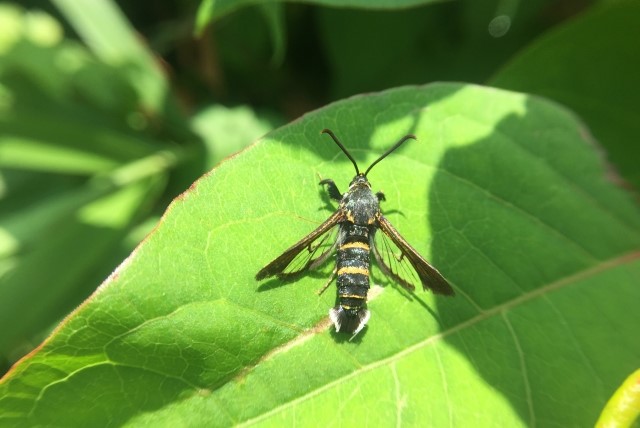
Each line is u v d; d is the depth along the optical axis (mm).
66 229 117
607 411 74
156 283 74
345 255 85
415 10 120
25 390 71
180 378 75
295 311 81
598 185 91
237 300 78
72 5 121
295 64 127
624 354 83
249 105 129
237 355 77
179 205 77
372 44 121
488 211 88
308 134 85
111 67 120
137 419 74
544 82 100
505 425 80
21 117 121
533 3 118
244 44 125
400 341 82
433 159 89
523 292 86
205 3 85
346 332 81
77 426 73
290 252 81
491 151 90
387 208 87
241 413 77
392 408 79
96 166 123
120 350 73
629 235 90
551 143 92
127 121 124
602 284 87
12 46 116
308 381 79
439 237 87
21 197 125
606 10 94
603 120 101
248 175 81
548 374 82
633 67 98
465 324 84
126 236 117
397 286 85
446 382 81
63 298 113
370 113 87
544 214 89
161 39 128
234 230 79
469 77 119
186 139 123
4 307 110
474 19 120
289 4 120
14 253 116
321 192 85
